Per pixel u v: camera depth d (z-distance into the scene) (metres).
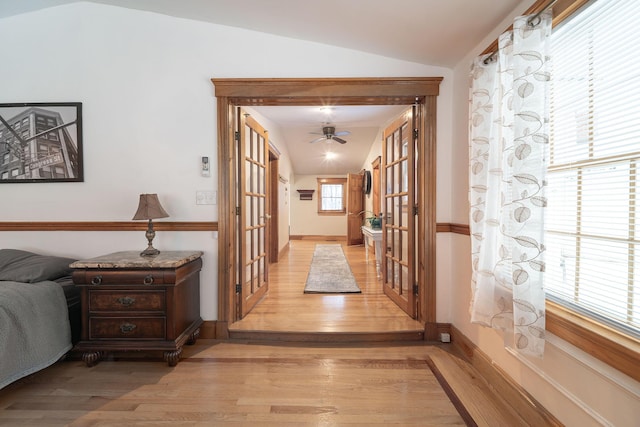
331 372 2.02
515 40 1.44
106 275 2.04
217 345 2.40
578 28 1.34
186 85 2.49
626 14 1.13
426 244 2.51
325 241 8.83
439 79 2.44
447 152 2.49
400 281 3.06
